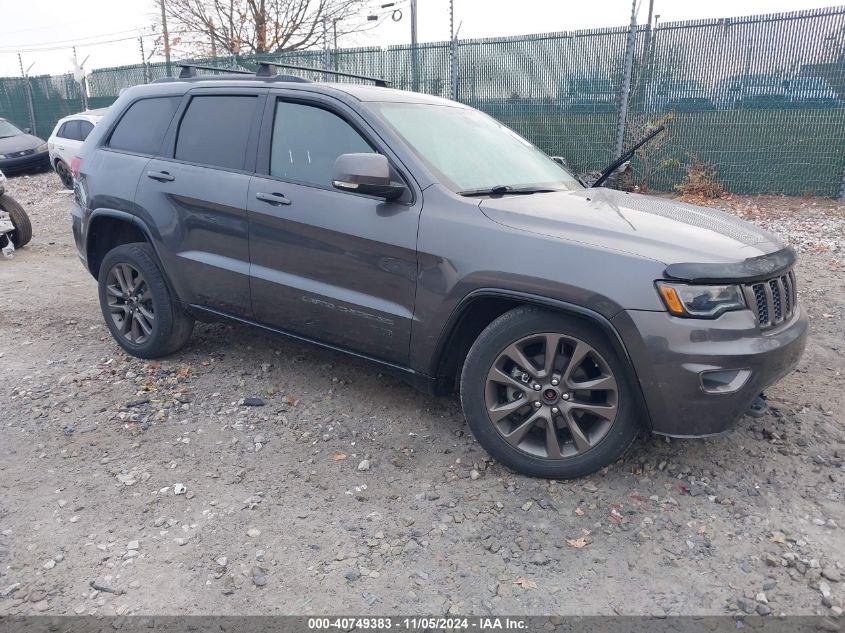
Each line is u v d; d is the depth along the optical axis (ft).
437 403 13.64
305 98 12.89
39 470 11.34
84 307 20.58
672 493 10.46
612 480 10.80
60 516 10.09
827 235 27.14
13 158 56.18
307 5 72.28
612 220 10.50
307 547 9.39
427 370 11.47
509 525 9.79
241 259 13.42
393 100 13.12
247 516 10.08
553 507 10.17
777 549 9.20
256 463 11.55
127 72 63.62
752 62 34.45
